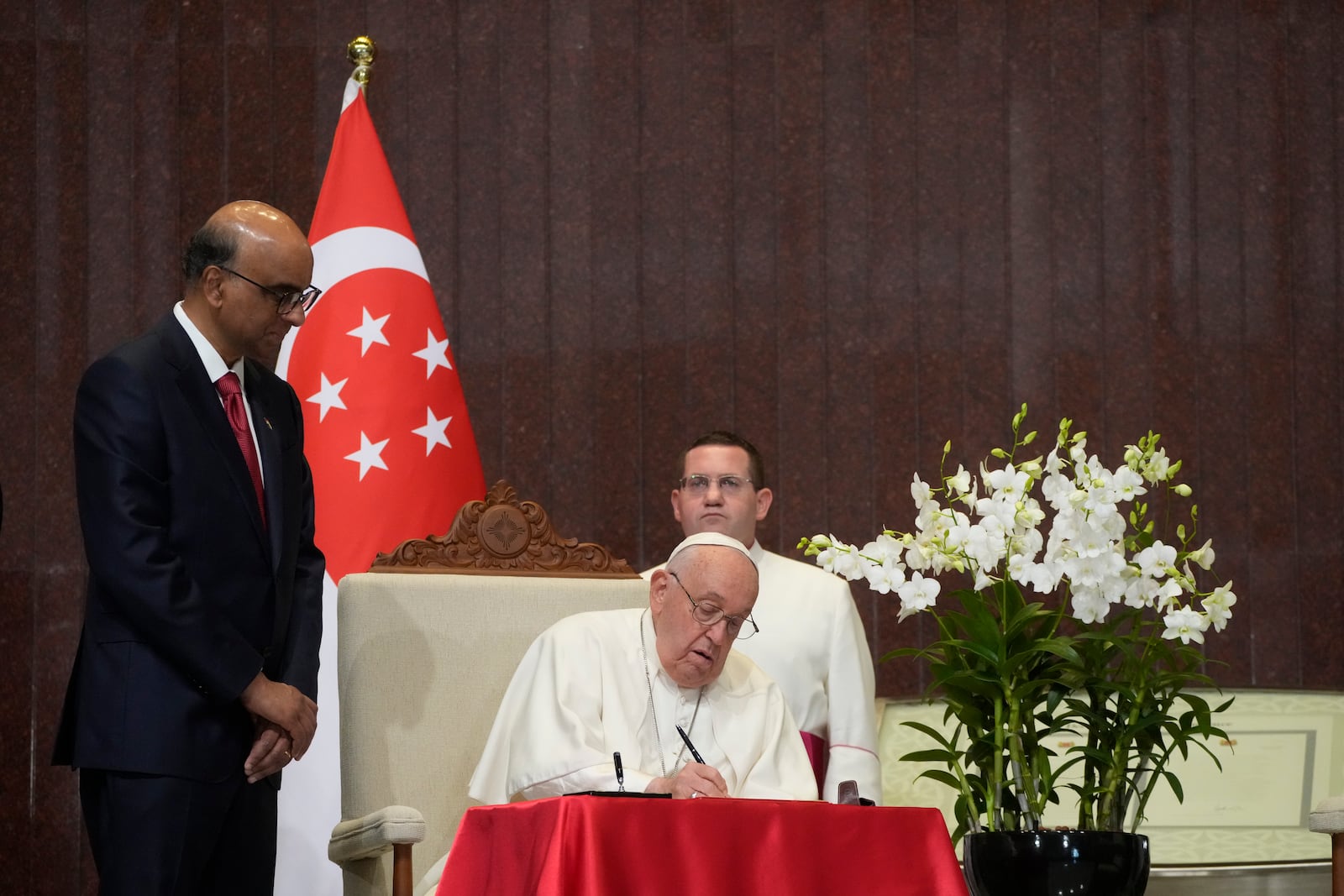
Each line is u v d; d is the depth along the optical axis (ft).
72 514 28.14
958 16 30.58
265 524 16.34
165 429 15.57
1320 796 21.99
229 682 15.25
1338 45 30.68
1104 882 14.38
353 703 18.56
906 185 30.27
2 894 27.20
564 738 17.25
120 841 15.01
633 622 18.69
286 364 24.27
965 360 30.14
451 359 25.03
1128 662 15.21
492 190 29.86
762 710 18.47
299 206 29.32
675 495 21.91
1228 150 30.55
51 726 27.63
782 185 30.19
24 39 28.99
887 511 29.71
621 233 29.99
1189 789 22.18
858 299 30.14
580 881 13.16
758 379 29.86
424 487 23.98
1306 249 30.42
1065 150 30.48
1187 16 30.73
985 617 15.12
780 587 21.56
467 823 14.19
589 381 29.66
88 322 28.66
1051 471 15.21
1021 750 15.17
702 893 13.47
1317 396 30.19
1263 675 29.66
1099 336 30.19
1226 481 30.07
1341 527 30.07
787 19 30.40
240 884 15.93
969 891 15.40
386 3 29.91
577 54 30.19
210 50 29.45
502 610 19.24
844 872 14.10
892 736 23.09
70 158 28.91
